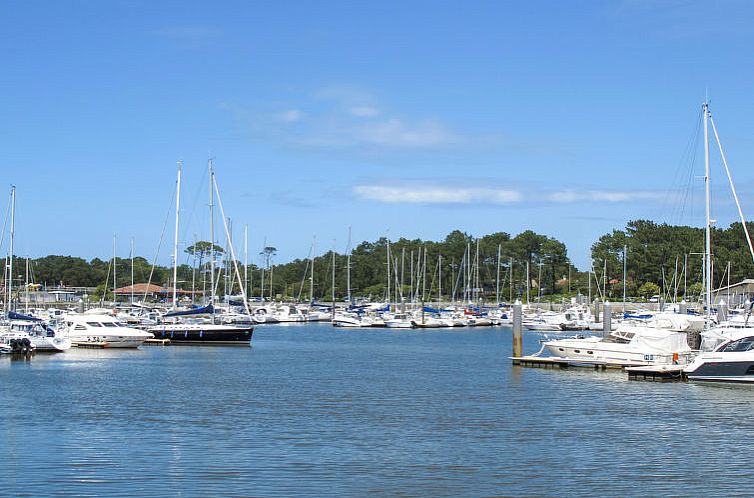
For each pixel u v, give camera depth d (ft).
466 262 607.37
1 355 220.02
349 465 93.30
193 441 106.01
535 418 124.98
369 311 486.38
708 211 211.00
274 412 130.00
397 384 169.07
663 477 88.89
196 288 570.87
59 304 472.85
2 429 113.70
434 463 94.48
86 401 140.56
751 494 82.84
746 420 123.44
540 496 81.87
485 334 383.24
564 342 204.13
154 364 209.36
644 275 547.90
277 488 83.92
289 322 480.23
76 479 86.63
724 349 164.86
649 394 151.84
